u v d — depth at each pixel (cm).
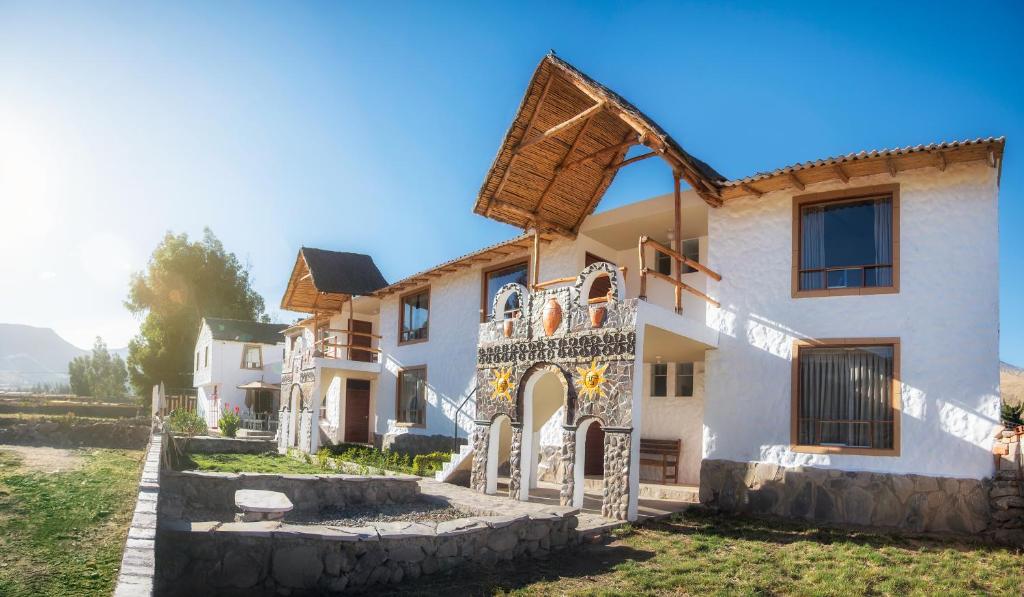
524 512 976
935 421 1110
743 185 1288
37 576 671
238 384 3962
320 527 789
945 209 1152
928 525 1081
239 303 5356
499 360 1396
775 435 1250
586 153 1553
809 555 926
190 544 691
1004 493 1029
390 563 782
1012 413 1555
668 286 1664
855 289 1212
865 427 1177
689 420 1588
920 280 1157
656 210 1493
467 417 1909
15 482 1101
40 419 2070
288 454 2112
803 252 1281
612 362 1179
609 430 1165
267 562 717
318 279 2342
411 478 1317
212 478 1173
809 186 1280
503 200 1547
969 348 1101
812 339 1235
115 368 6988
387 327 2375
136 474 1323
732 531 1083
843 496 1159
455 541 838
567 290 1284
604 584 794
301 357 2477
